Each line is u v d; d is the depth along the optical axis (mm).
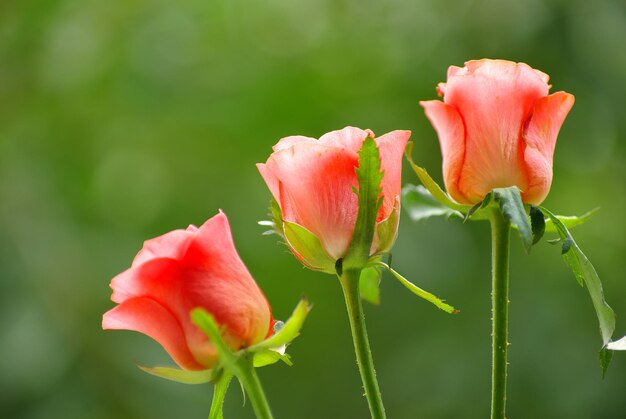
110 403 1352
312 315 1773
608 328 930
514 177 930
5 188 1524
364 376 916
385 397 1623
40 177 1600
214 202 1812
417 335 1620
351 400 1755
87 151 1785
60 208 1558
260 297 900
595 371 1527
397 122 1768
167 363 1386
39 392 1330
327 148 906
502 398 930
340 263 911
